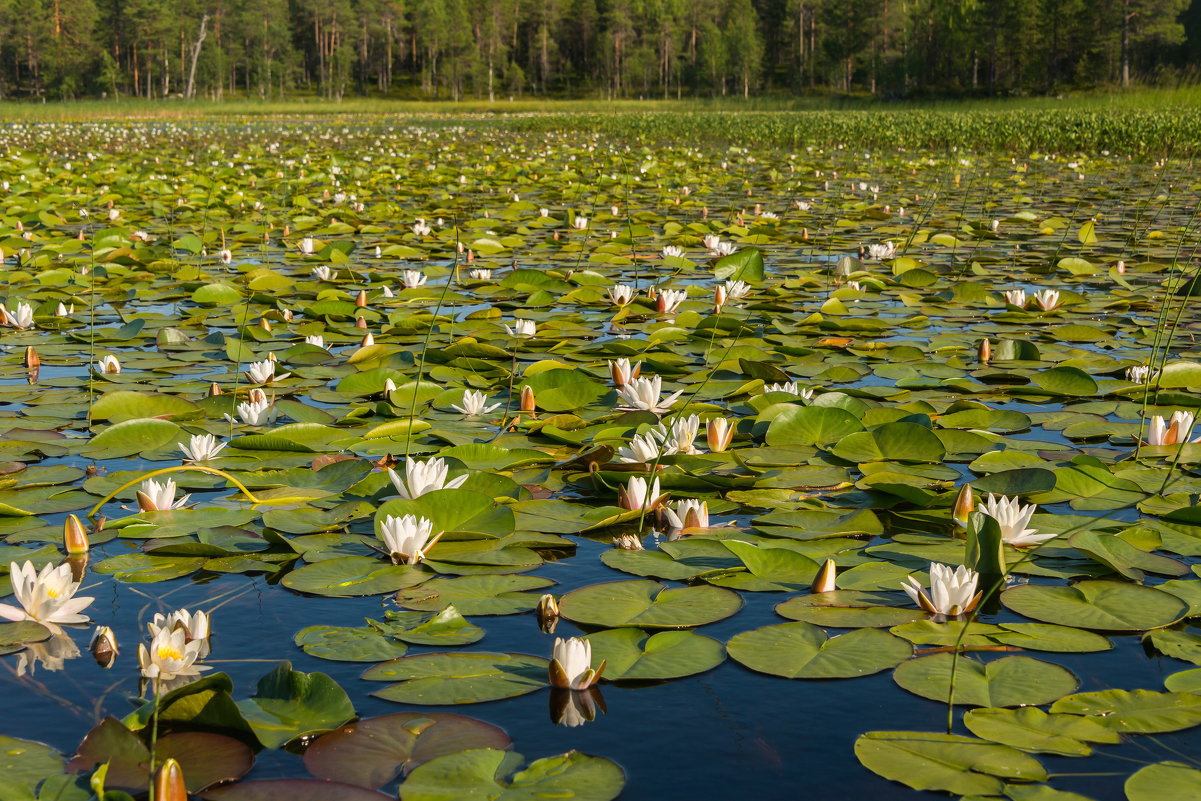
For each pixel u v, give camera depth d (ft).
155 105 191.62
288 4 281.95
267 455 11.45
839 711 6.23
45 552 8.80
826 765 5.65
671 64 279.69
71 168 53.36
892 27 223.92
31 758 5.64
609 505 9.98
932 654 6.91
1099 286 22.54
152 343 17.57
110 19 246.47
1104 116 72.69
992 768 5.48
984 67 219.82
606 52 269.64
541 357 16.21
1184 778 5.27
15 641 7.30
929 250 28.35
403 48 286.66
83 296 21.89
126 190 41.34
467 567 8.60
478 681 6.58
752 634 7.22
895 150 72.28
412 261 26.71
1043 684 6.44
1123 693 6.28
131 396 12.97
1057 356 16.06
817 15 263.90
